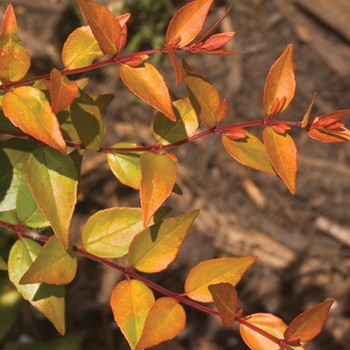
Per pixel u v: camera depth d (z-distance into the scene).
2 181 0.44
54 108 0.38
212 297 0.41
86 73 0.86
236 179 0.85
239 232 0.82
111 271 0.79
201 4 0.40
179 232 0.42
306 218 0.84
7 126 0.44
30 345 0.55
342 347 0.78
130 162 0.43
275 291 0.81
